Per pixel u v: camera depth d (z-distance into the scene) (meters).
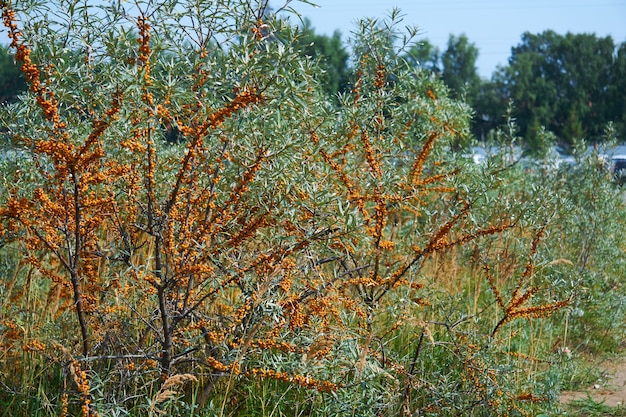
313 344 4.36
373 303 5.20
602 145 10.45
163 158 4.85
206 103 4.40
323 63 5.33
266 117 4.54
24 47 4.02
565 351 6.50
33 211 4.34
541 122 54.50
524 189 9.36
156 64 4.38
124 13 4.22
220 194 4.75
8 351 5.00
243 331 4.80
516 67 58.06
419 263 5.37
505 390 5.18
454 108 8.95
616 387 6.50
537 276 7.29
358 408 4.64
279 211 4.50
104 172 4.55
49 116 4.08
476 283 7.07
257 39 4.48
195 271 4.35
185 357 4.92
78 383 4.19
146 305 4.98
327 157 5.18
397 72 6.10
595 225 8.87
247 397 4.88
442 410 5.12
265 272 4.60
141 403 4.50
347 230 4.51
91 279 4.70
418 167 5.96
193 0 4.41
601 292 8.25
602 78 58.34
